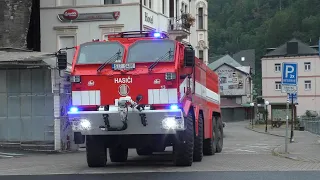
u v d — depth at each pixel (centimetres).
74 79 1377
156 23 3844
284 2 15212
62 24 3616
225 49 15412
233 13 16138
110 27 3541
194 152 1666
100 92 1364
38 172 1423
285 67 2125
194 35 5153
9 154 2180
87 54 1406
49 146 2373
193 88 1549
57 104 2380
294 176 1238
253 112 10744
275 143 3341
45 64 2330
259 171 1353
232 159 1788
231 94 11038
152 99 1337
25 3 3434
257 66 14038
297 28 13225
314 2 13462
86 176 1283
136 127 1373
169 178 1207
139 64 1355
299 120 7375
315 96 9925
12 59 2338
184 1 4656
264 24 14612
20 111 2420
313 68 9931
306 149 2322
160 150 1523
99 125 1376
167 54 1362
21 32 3394
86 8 3581
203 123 1762
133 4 3503
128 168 1477
